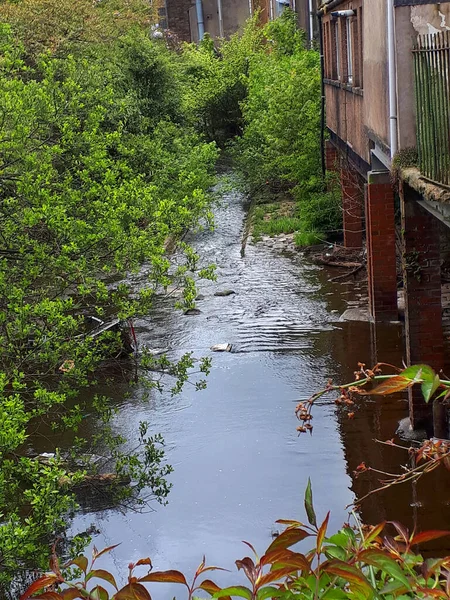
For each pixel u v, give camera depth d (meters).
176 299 17.00
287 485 9.12
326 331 14.30
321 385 11.90
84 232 7.53
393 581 1.77
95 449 10.34
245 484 9.22
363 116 13.40
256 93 28.09
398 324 14.08
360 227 19.05
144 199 8.63
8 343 7.10
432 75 7.24
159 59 24.97
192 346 14.16
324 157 21.56
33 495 6.22
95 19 21.72
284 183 26.69
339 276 17.64
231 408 11.37
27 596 1.76
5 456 9.88
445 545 7.68
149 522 8.56
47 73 8.64
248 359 13.25
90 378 12.28
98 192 8.39
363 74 13.03
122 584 7.44
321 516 8.35
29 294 7.52
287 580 1.78
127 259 8.09
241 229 23.75
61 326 7.12
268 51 37.59
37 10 19.83
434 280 9.46
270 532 8.19
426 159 7.64
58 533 8.23
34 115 8.09
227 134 35.91
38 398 6.66
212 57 38.69
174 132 23.28
